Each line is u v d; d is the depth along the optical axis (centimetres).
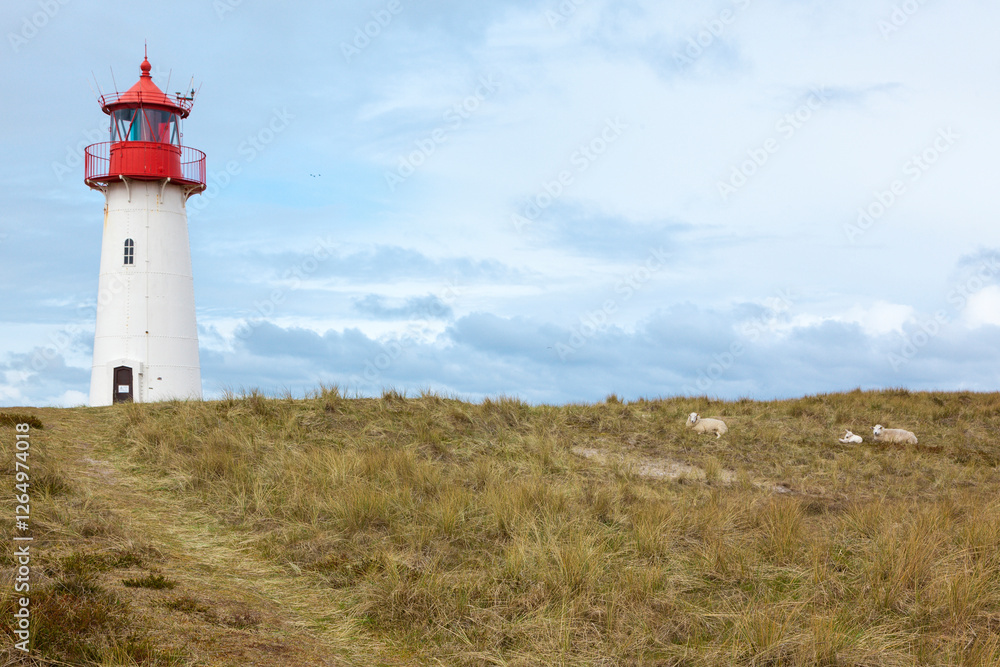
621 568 773
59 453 1170
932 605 671
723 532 908
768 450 1659
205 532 902
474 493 1084
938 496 1260
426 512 938
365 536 862
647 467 1460
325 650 593
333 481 1064
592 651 596
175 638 554
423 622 651
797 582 758
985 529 864
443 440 1481
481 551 829
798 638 594
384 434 1459
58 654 486
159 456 1198
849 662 563
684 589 734
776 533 883
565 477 1295
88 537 775
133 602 609
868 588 720
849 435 1720
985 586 707
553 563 773
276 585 739
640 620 647
